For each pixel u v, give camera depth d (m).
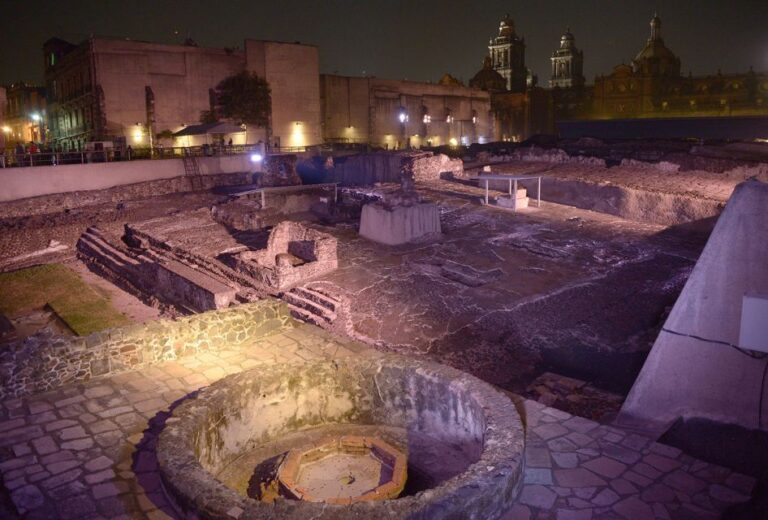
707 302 7.19
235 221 24.59
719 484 6.02
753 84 70.25
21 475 6.33
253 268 19.00
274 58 48.47
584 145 37.09
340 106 55.78
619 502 5.74
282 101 49.28
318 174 36.88
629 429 7.30
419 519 4.98
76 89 45.41
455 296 17.44
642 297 17.64
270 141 48.56
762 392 6.80
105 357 8.71
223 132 38.22
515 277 18.86
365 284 18.31
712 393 7.09
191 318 9.48
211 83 45.72
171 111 44.06
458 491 5.23
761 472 6.44
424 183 30.97
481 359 14.70
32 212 27.09
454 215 25.44
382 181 33.25
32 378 8.19
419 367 7.69
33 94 57.62
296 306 17.27
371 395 7.91
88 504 5.84
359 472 6.85
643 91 76.12
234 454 7.25
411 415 7.78
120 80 41.84
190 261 20.58
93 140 42.84
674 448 6.63
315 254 19.17
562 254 20.77
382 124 59.38
